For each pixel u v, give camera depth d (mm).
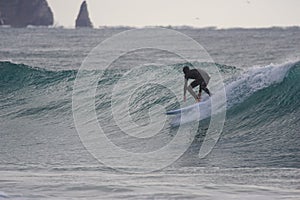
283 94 69125
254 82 69938
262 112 67375
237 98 68750
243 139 60625
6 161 52719
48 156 54781
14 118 80000
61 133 67938
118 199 37062
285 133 62188
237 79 71062
